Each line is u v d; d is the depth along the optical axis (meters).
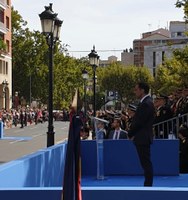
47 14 13.48
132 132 8.22
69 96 80.62
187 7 19.45
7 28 72.00
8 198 5.30
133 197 5.16
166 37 149.12
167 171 10.95
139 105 8.16
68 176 5.08
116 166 11.04
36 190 5.32
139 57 155.50
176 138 12.15
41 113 70.88
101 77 96.25
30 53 80.62
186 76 22.66
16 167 6.79
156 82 66.69
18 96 80.88
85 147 11.14
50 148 9.29
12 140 33.66
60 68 79.62
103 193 5.24
